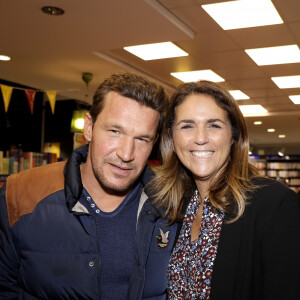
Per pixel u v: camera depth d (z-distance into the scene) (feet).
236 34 15.35
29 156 17.58
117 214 5.40
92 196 5.39
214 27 14.69
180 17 13.88
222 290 4.73
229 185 5.17
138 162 5.18
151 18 13.19
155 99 5.15
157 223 5.68
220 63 19.25
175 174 5.96
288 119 34.71
